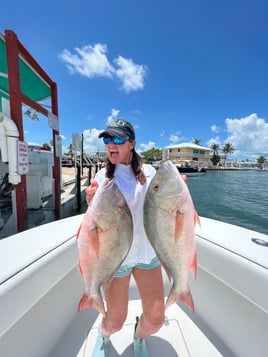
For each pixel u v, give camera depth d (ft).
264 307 3.79
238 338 4.50
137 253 4.04
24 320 3.95
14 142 11.12
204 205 38.75
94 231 3.36
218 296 5.04
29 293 3.68
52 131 19.04
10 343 3.62
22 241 4.88
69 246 5.00
